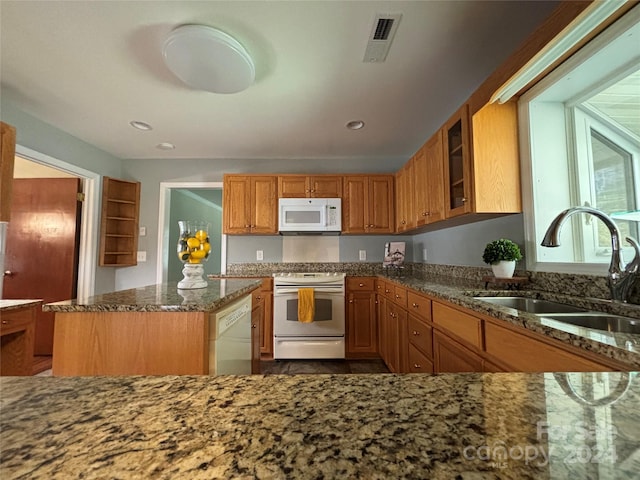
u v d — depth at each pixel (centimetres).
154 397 42
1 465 28
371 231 322
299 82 196
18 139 232
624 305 109
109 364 115
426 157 231
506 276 162
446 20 145
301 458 29
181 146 315
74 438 32
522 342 98
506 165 168
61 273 296
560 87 147
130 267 341
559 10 106
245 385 46
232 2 134
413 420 35
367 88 204
